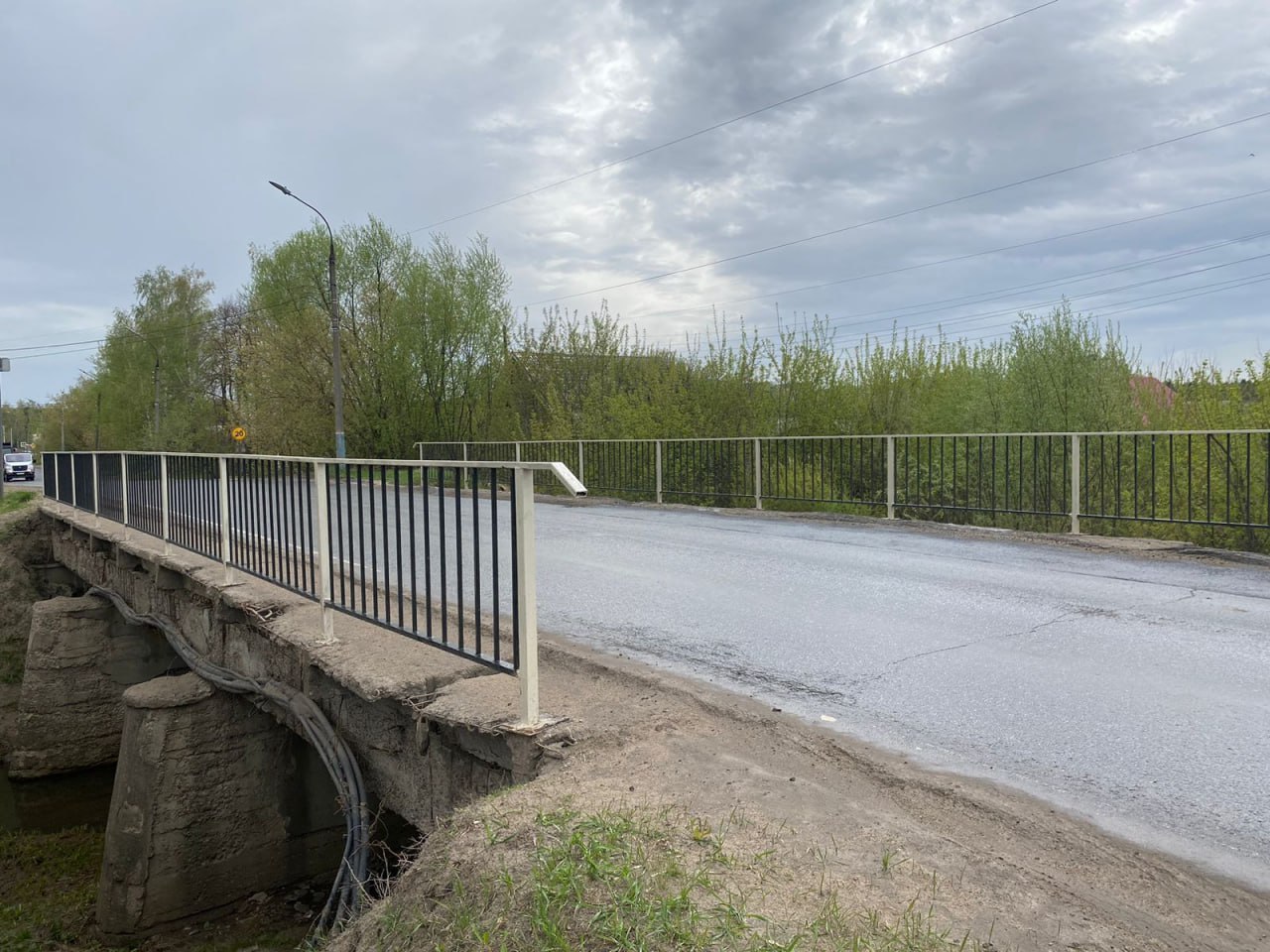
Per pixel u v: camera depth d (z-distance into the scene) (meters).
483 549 10.55
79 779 14.82
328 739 5.61
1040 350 14.27
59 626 14.85
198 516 8.57
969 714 4.41
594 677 5.00
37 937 8.88
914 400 17.55
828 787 3.48
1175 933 2.50
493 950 2.37
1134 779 3.62
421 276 30.00
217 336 53.59
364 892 4.30
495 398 30.70
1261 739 4.05
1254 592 7.17
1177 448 11.08
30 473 63.44
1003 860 2.90
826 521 12.57
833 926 2.35
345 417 30.58
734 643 5.85
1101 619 6.36
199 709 8.28
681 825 3.01
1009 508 11.62
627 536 11.47
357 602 6.98
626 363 25.05
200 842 8.30
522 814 3.10
